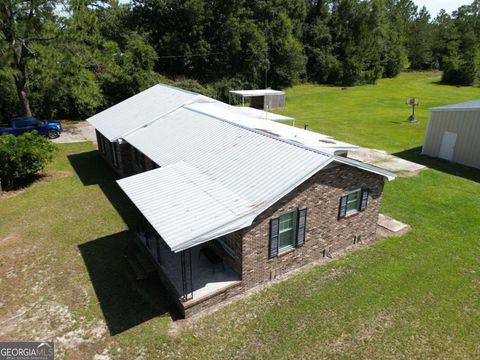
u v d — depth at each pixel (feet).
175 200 36.50
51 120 123.85
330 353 29.68
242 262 35.42
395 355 29.50
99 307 34.96
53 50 94.84
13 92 110.42
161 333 31.71
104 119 77.25
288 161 39.14
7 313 34.47
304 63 215.51
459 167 75.36
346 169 40.65
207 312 34.14
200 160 45.98
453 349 30.07
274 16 206.39
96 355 29.58
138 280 38.73
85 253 43.88
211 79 189.57
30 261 42.42
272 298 35.96
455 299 35.91
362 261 42.29
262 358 29.25
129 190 39.34
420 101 164.76
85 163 77.97
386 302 35.45
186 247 29.99
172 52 191.01
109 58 124.16
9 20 90.89
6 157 61.46
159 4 188.55
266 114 74.84
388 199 59.31
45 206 56.59
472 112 73.05
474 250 44.47
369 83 241.76
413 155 83.76
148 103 77.71
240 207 34.06
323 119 126.00
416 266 41.27
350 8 256.52
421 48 307.78
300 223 38.40
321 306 34.88
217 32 194.49
